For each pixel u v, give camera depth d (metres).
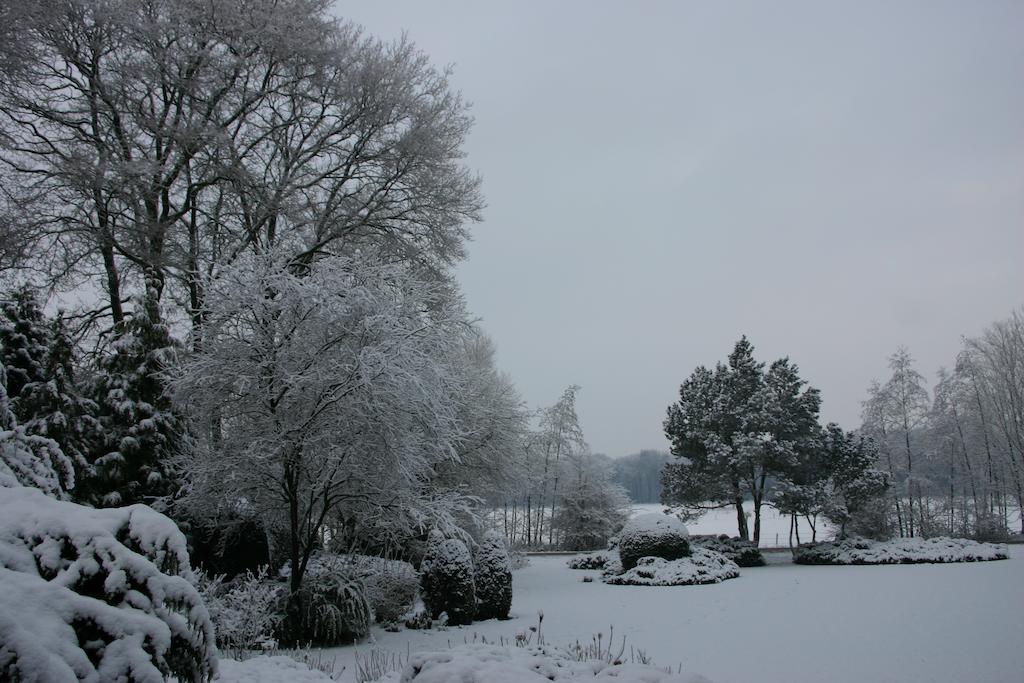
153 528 3.30
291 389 9.76
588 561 21.52
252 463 9.88
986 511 32.56
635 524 19.28
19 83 14.71
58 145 16.39
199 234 17.50
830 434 23.50
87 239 15.75
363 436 9.95
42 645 2.44
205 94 17.02
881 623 10.33
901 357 35.88
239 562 12.20
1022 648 8.34
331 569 10.42
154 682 2.71
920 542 21.89
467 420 15.96
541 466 29.34
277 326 9.99
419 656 4.62
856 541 22.27
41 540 2.96
